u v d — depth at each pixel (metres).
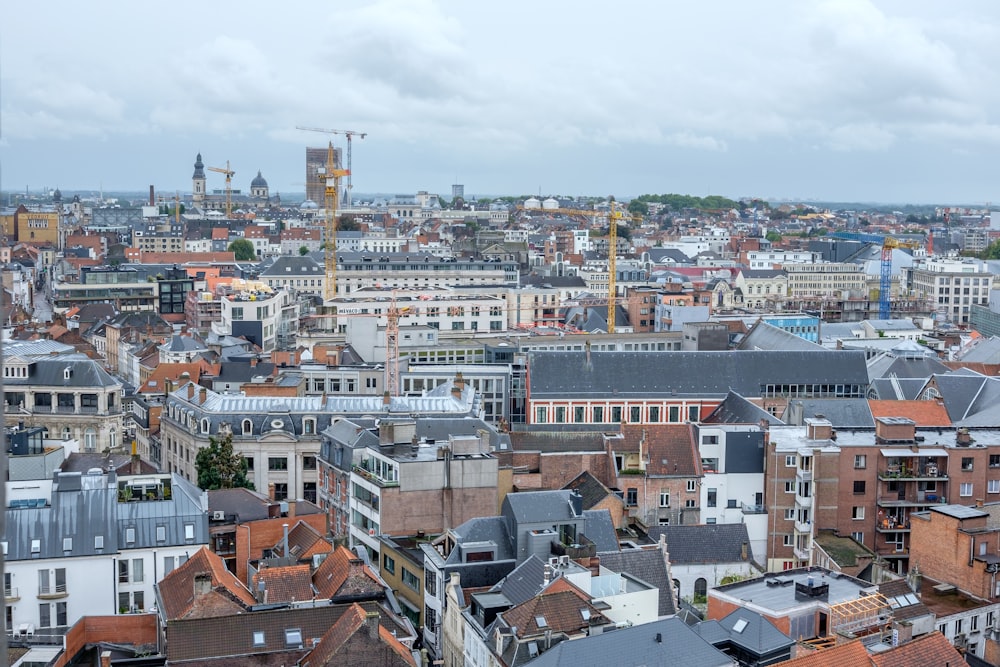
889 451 170.75
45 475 162.75
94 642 116.12
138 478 143.88
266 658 105.25
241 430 194.88
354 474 165.88
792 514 171.38
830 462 169.88
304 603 116.94
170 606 113.69
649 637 104.56
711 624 111.94
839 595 122.00
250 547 139.62
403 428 167.25
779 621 113.56
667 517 175.50
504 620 111.44
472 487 158.00
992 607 136.00
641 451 176.50
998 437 179.25
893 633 110.94
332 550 135.00
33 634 121.75
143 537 133.25
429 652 132.38
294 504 150.00
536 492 143.12
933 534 143.88
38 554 128.25
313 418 196.00
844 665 98.62
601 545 144.12
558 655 101.00
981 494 173.00
